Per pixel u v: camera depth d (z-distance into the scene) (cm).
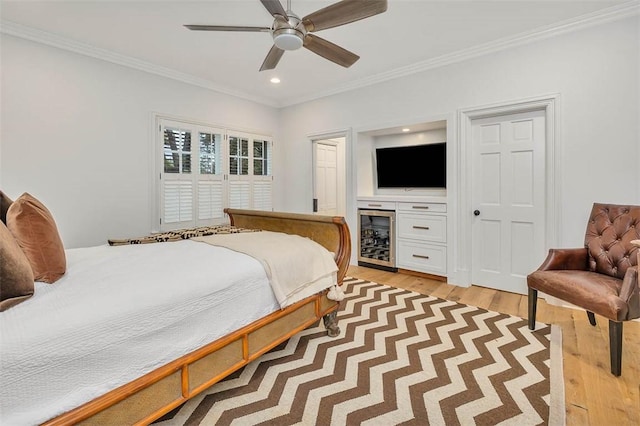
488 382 173
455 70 341
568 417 145
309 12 259
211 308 146
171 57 346
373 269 425
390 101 397
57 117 302
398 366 190
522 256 317
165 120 384
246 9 257
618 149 258
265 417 148
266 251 193
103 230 335
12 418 90
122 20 271
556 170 285
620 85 256
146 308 123
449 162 351
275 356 202
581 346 210
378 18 267
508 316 262
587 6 252
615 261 218
